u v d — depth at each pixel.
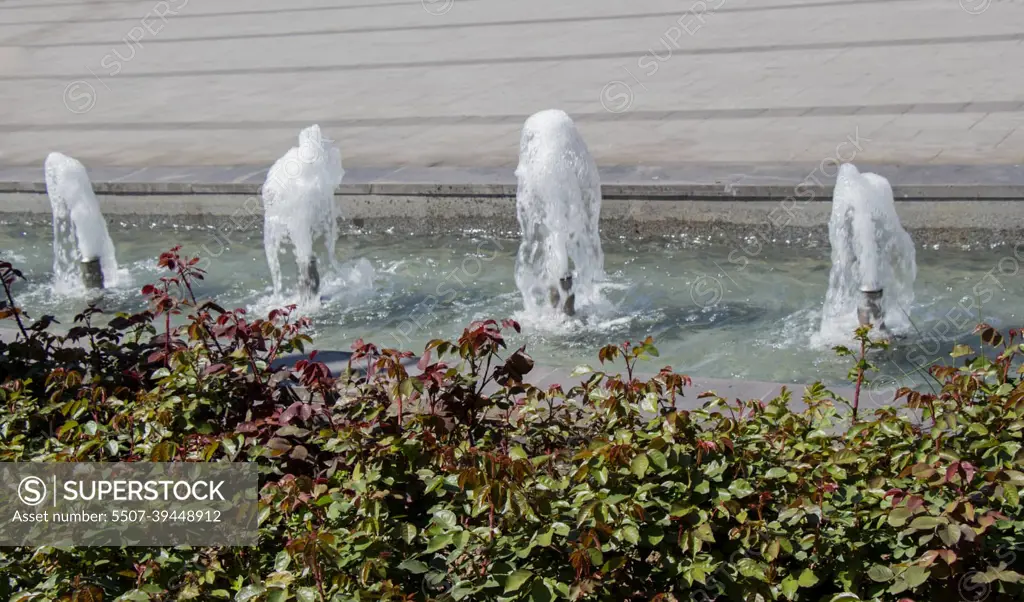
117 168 11.26
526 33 17.81
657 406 3.40
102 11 23.34
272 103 14.57
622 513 3.02
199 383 4.09
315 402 4.12
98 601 3.08
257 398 4.18
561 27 18.00
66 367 4.86
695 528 3.01
